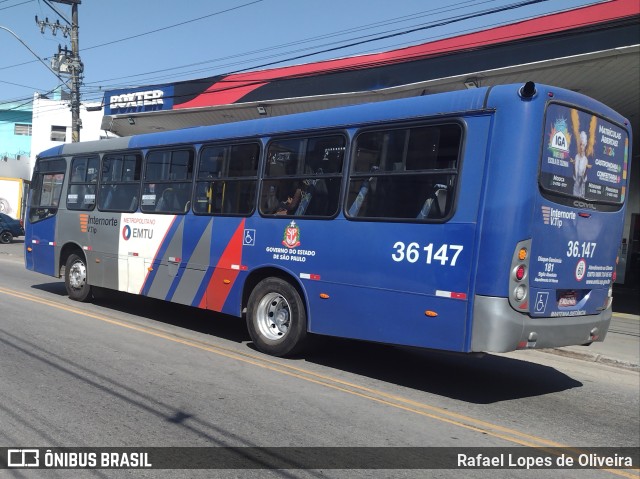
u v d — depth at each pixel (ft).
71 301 35.78
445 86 44.34
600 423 18.31
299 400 18.56
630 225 69.41
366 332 20.71
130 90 68.74
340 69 50.19
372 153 21.13
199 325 30.68
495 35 40.32
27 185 122.72
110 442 14.43
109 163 33.17
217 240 26.53
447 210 18.86
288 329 23.58
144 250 30.30
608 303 21.58
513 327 17.71
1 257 66.33
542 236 18.34
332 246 21.91
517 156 17.76
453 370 24.39
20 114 152.05
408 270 19.63
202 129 27.91
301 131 23.49
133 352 23.56
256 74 57.62
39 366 20.66
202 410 17.04
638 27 33.71
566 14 36.55
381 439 15.62
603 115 20.71
